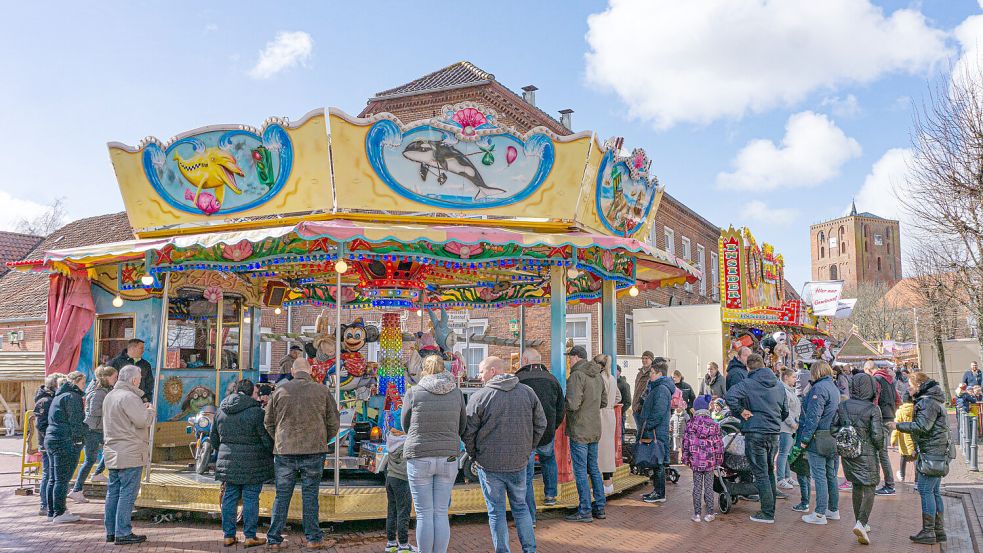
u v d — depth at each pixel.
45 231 49.91
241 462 6.94
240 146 8.76
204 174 8.99
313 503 6.95
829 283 23.92
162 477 8.70
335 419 7.07
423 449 6.01
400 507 6.68
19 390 20.80
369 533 7.53
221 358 11.06
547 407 7.54
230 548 6.96
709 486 8.45
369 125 8.34
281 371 10.84
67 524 7.96
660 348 21.48
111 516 7.23
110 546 7.06
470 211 8.80
